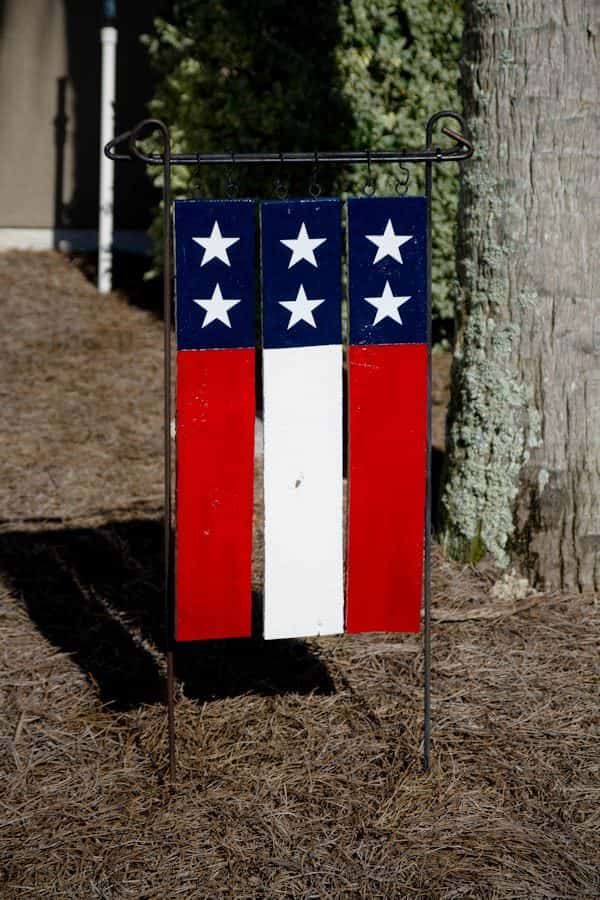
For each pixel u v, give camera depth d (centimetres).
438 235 764
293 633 322
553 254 432
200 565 315
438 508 488
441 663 402
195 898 283
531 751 348
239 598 320
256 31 736
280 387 307
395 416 315
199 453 308
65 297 905
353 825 313
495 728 361
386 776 336
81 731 359
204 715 367
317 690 385
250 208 297
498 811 319
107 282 918
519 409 443
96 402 700
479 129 437
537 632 423
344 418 601
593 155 427
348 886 288
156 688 385
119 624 430
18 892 285
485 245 441
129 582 466
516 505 450
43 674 393
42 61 991
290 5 736
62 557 488
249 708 372
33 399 702
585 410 439
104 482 577
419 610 329
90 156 1018
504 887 287
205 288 299
